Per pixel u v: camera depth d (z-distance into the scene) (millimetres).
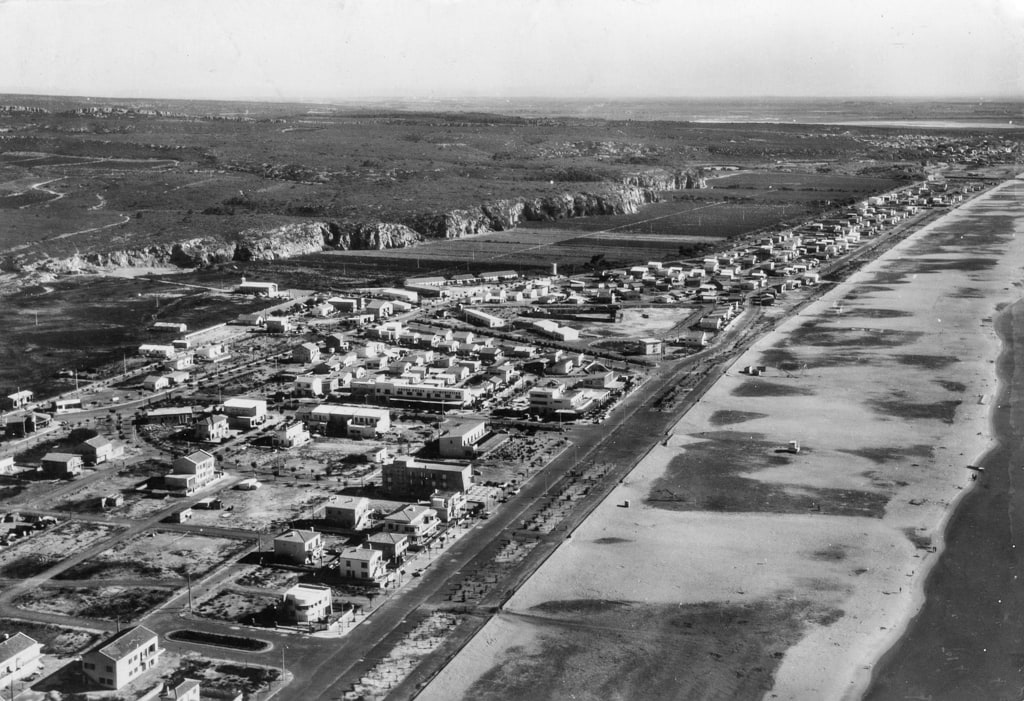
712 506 183375
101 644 135125
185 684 124750
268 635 140625
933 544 167750
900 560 162250
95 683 128250
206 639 138875
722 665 133625
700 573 158375
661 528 174250
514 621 144500
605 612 146875
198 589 153375
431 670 132000
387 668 132500
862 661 134500
